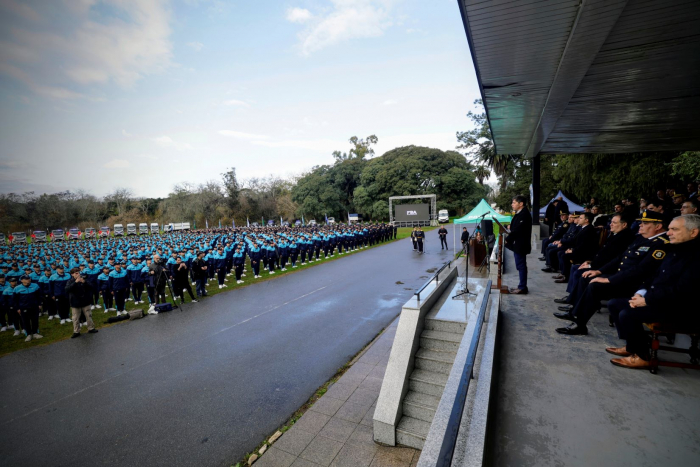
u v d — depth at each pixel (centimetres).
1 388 648
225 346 791
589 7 357
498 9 375
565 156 1972
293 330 872
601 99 661
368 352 721
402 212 4947
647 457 222
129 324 998
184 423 514
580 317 427
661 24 398
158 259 1146
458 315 505
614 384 314
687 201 455
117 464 438
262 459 429
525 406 288
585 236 562
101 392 615
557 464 222
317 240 2169
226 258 1666
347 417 504
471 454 219
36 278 1189
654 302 318
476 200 5412
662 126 850
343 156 7481
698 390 299
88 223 5750
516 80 575
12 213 5341
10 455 463
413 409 444
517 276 829
